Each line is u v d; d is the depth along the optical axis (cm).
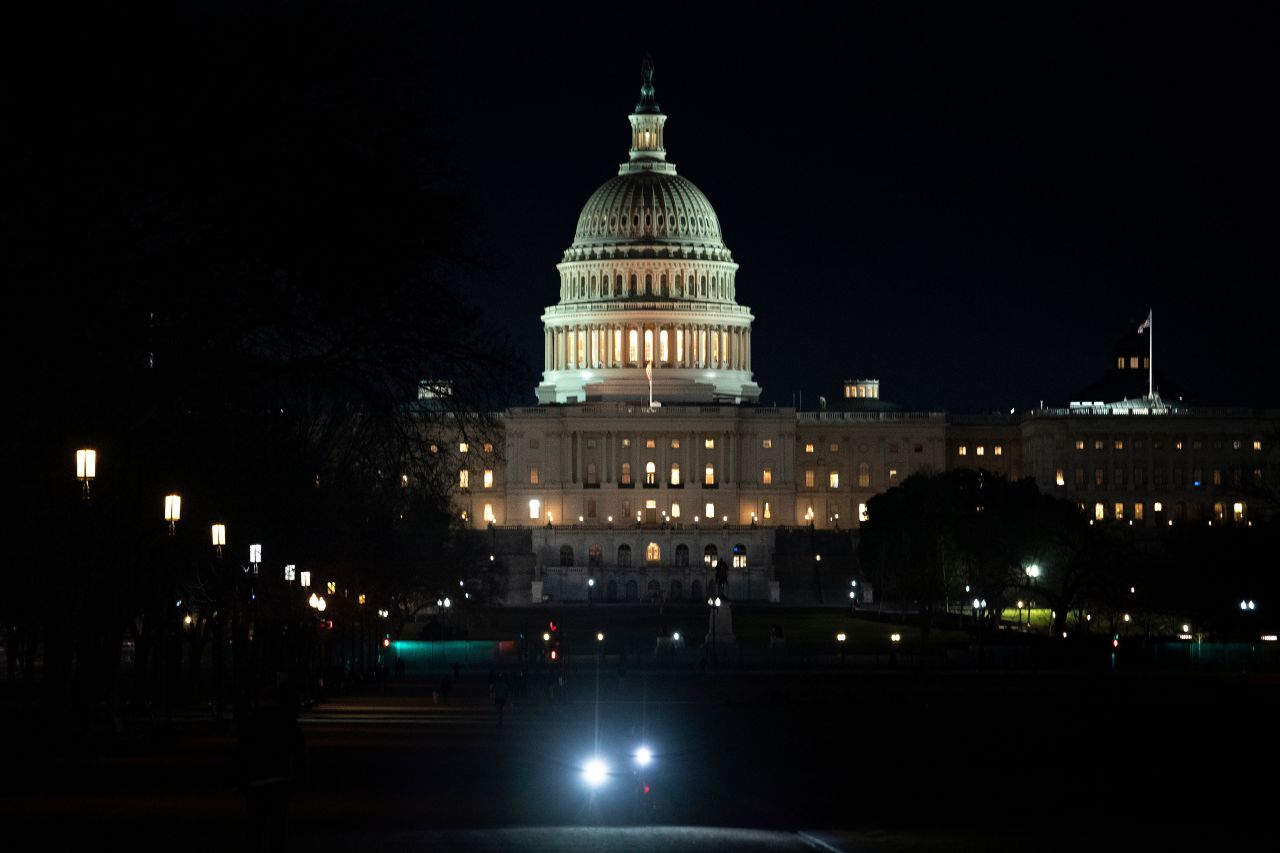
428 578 19950
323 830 6016
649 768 8631
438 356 7219
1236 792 8044
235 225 6531
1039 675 18275
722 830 6269
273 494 10875
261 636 13662
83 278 6506
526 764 8956
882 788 8075
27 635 11550
